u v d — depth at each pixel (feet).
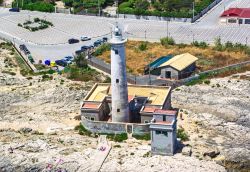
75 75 488.44
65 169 324.60
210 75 481.46
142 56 552.82
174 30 648.79
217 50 556.51
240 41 589.32
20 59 558.15
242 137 361.51
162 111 336.70
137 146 346.74
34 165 329.52
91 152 338.75
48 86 458.91
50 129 377.71
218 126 376.68
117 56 353.51
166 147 330.13
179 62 492.13
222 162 329.11
